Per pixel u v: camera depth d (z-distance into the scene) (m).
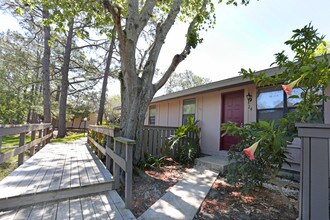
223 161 5.27
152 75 4.93
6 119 9.94
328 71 2.37
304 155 1.78
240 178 3.30
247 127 3.37
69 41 12.60
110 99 31.61
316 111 2.68
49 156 5.33
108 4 4.05
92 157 5.28
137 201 3.09
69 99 20.86
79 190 3.06
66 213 2.51
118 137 3.50
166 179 4.15
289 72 2.78
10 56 13.58
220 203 3.04
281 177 4.55
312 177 1.72
